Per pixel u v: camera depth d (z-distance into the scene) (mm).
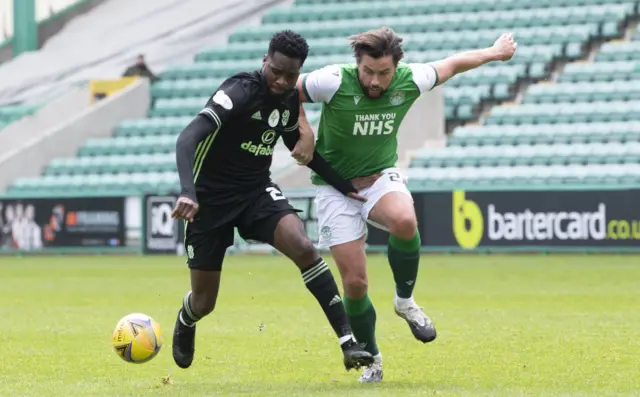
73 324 29062
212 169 17250
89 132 77375
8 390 17203
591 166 64812
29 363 21281
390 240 18469
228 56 83938
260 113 16969
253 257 61781
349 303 18156
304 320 29359
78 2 98500
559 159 66125
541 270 47688
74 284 43875
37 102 87375
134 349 17594
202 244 17609
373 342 18234
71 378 19094
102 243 64938
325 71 18078
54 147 75812
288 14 86688
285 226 17141
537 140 68625
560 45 76312
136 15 96375
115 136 78375
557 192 56219
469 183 65375
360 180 18641
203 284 18000
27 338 25781
